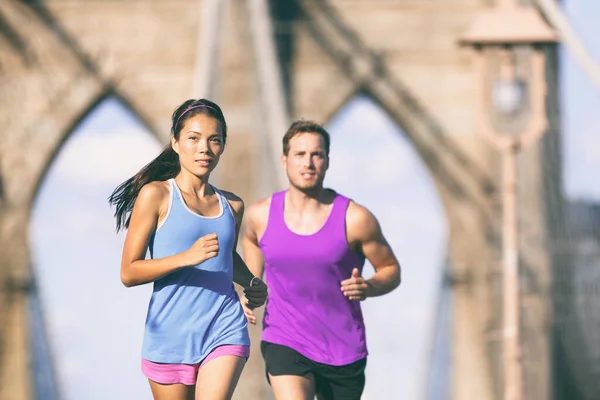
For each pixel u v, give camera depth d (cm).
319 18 5766
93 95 5716
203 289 1081
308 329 1329
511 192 3416
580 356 5866
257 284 1189
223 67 5538
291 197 1328
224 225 1091
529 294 5797
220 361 1073
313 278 1317
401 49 5788
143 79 5712
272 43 5741
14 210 5728
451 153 5806
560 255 5812
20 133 5728
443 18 5784
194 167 1081
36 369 5881
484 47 3328
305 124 1322
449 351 5850
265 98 4775
